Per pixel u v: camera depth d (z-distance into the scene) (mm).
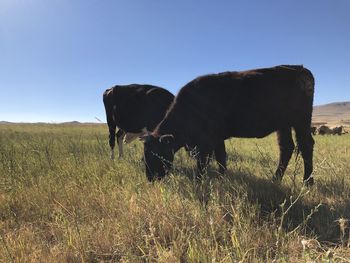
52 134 8531
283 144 3340
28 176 3104
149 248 1778
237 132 3166
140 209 2168
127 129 4930
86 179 3039
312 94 3256
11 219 2326
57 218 2176
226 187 2596
